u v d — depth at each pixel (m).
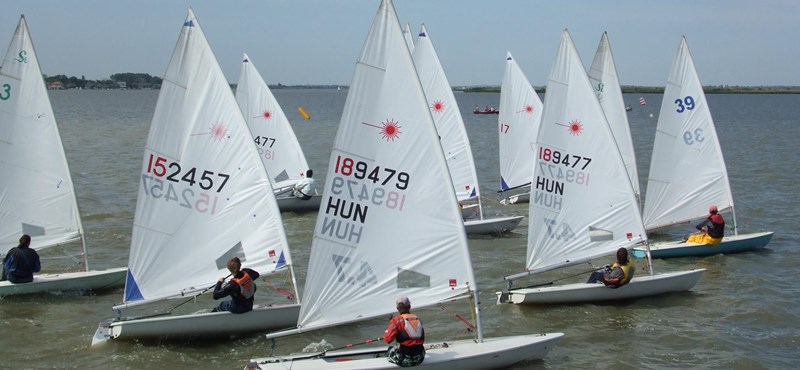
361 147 13.80
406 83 13.66
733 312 17.94
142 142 61.25
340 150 13.79
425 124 13.71
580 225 18.67
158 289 15.67
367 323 16.95
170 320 15.09
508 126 31.53
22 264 18.16
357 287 14.01
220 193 15.91
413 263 13.99
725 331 16.67
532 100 31.39
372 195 13.91
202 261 15.90
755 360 15.06
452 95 26.89
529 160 31.73
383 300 14.04
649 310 18.00
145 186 15.48
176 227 15.72
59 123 86.00
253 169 16.02
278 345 15.45
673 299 18.89
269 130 30.69
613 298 18.55
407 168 13.84
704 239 23.44
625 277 18.06
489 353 13.63
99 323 16.80
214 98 15.75
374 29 13.62
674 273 19.12
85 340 15.69
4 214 18.59
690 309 18.14
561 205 18.59
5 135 18.38
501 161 31.91
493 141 69.06
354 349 14.08
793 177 41.09
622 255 18.22
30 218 18.75
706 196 24.27
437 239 13.91
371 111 13.77
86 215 28.84
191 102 15.65
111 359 14.63
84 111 120.88
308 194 30.83
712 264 22.50
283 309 15.83
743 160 49.62
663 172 24.14
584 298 18.30
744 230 27.41
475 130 85.50
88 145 58.00
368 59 13.67
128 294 15.54
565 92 18.44
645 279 18.58
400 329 12.79
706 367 14.75
